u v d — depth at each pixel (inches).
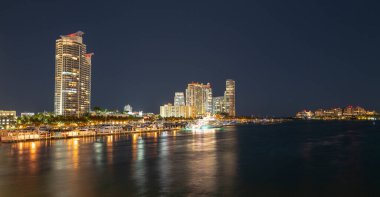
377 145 5457.7
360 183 2655.0
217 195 2301.9
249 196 2281.0
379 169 3230.8
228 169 3216.0
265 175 2925.7
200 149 4896.7
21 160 3759.8
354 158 3961.6
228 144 5777.6
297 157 4060.0
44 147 5187.0
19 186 2534.5
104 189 2443.4
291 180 2748.5
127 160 3750.0
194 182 2645.2
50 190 2421.3
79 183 2615.7
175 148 5044.3
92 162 3607.3
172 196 2268.7
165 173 3002.0
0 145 5541.3
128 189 2440.9
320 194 2346.2
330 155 4234.7
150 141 6456.7
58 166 3356.3
